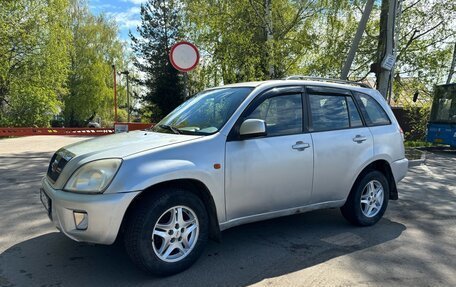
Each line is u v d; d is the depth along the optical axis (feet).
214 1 55.67
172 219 12.12
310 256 13.85
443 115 51.67
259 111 14.17
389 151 17.67
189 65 26.27
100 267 12.73
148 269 11.68
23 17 101.76
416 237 16.10
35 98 110.11
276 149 14.08
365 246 14.93
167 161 11.88
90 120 173.88
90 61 158.51
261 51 52.01
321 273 12.50
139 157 11.59
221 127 13.35
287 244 14.98
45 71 110.32
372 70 38.06
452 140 49.67
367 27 60.95
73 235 11.33
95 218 10.91
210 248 14.51
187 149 12.38
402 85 67.21
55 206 11.64
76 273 12.28
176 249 12.33
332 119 16.20
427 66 64.44
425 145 58.39
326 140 15.51
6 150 47.47
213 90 16.55
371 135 17.12
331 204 16.06
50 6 108.27
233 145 13.24
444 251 14.60
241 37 51.21
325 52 60.39
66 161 12.25
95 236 11.05
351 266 13.06
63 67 116.67
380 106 18.34
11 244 14.61
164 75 131.54
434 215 19.60
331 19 57.41
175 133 14.03
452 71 64.34
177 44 25.94
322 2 55.52
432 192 25.21
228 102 14.46
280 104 14.84
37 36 105.29
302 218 18.33
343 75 36.55
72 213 11.25
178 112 16.21
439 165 38.68
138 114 159.22
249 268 12.80
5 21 97.71
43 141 64.34
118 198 10.95
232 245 14.83
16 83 106.83
